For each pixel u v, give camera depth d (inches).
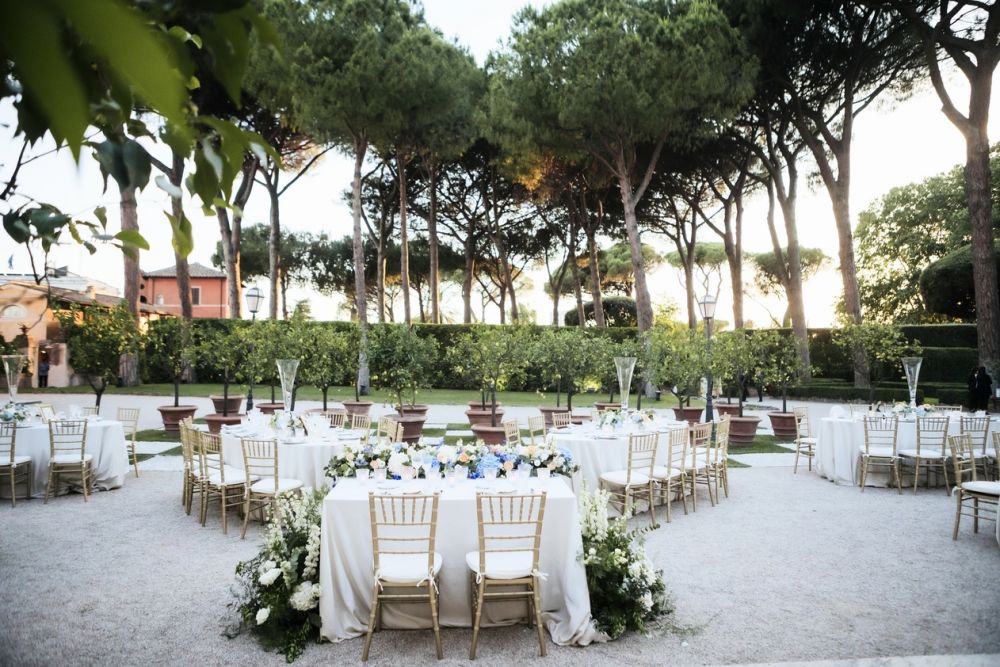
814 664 141.1
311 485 263.9
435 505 149.8
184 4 20.0
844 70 650.2
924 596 180.7
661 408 681.6
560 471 197.3
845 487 324.5
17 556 210.8
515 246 1162.0
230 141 26.5
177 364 491.5
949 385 734.5
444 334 891.4
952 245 1095.6
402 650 148.9
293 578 153.3
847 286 685.9
